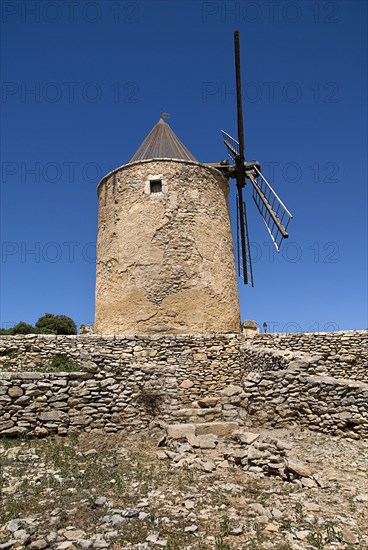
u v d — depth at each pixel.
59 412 8.26
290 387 8.84
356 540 4.66
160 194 12.64
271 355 9.76
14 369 9.79
